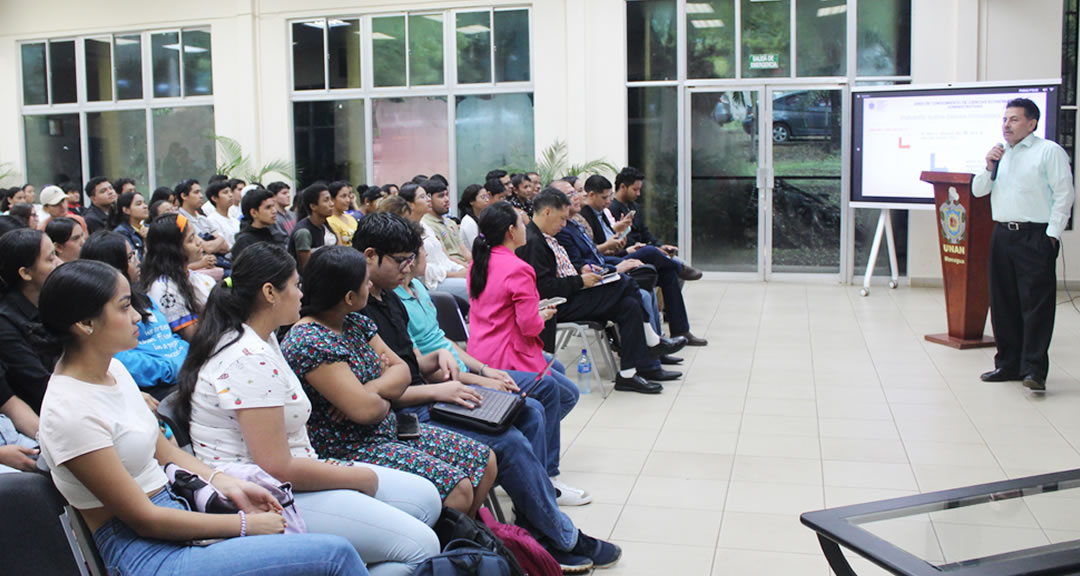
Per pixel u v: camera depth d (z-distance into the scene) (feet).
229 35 33.24
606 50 29.89
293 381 7.63
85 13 34.96
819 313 24.85
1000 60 27.02
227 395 7.18
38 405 9.13
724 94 29.73
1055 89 23.68
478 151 31.78
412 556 7.36
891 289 28.40
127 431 6.35
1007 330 17.31
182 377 7.43
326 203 18.49
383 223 9.80
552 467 11.69
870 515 7.46
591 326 16.94
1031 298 16.55
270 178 33.27
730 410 15.90
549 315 13.58
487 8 30.91
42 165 36.58
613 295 16.94
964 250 20.17
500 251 12.70
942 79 27.76
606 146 30.22
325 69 32.71
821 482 12.28
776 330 22.75
